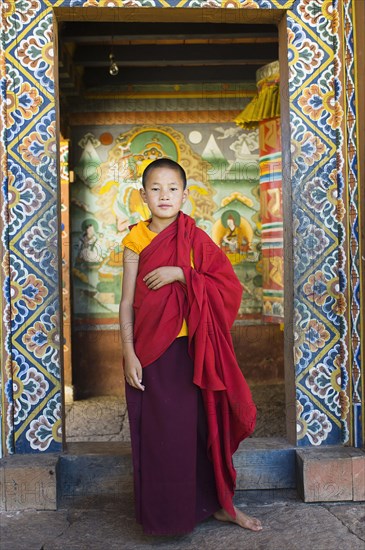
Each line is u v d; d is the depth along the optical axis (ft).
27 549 8.43
